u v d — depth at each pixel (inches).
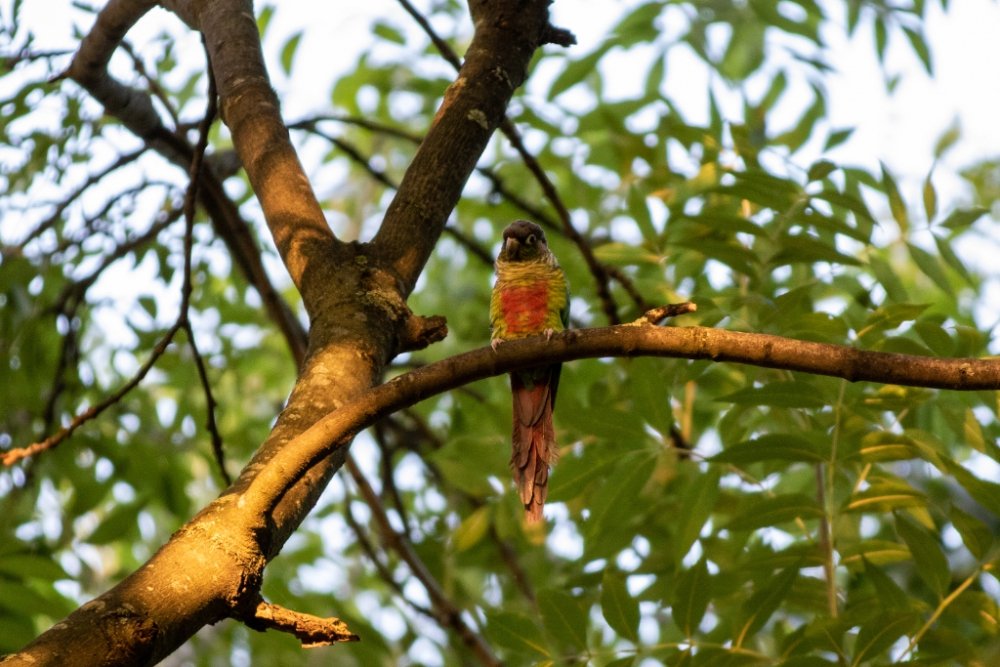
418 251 268.8
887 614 288.0
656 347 222.7
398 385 210.2
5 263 504.4
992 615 320.2
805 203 367.9
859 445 336.5
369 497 481.7
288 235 267.6
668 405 358.9
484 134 291.0
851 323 367.6
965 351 345.1
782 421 402.3
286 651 518.0
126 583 170.4
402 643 556.1
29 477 494.9
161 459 537.3
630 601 308.2
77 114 454.3
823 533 364.2
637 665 322.7
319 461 198.2
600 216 551.8
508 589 577.9
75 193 487.2
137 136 418.0
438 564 546.9
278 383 695.7
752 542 458.3
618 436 362.9
